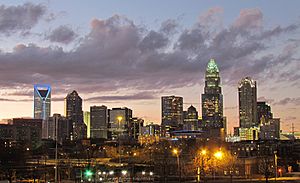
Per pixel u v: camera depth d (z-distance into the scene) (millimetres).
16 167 150875
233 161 171500
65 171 146125
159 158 177875
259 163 180500
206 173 156000
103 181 131625
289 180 141125
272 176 164625
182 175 150750
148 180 135500
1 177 137125
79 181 130875
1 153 186875
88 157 187250
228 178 149250
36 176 138000
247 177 155375
